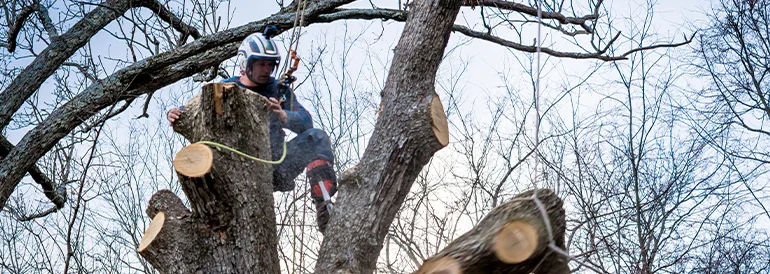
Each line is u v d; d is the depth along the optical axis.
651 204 9.48
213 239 3.87
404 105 4.20
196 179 3.72
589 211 8.66
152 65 8.45
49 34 9.01
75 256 9.27
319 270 3.95
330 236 4.04
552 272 3.22
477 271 3.02
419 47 4.30
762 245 9.45
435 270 2.99
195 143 3.81
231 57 8.86
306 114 4.68
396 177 4.10
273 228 3.99
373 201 4.05
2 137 8.70
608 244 8.20
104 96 8.34
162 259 3.90
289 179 4.64
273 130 4.55
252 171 3.88
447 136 4.18
